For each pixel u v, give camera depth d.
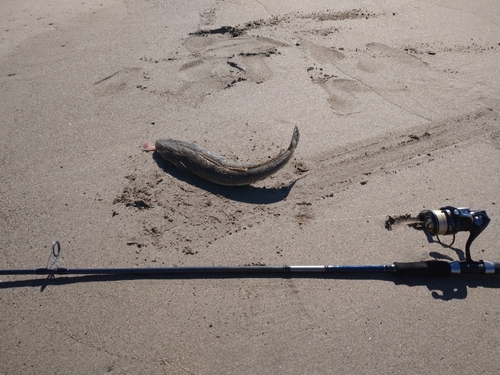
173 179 1.18
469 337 0.81
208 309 0.88
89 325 0.86
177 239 1.02
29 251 1.01
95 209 1.10
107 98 1.50
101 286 0.93
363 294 0.90
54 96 1.53
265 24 1.89
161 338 0.83
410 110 1.40
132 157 1.25
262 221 1.06
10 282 0.95
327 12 1.99
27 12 2.13
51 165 1.24
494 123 1.34
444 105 1.42
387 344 0.81
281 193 1.13
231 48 1.73
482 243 0.99
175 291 0.91
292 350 0.80
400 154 1.24
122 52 1.75
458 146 1.26
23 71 1.67
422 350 0.80
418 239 1.00
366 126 1.34
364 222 1.05
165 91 1.52
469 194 1.11
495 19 1.90
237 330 0.84
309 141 1.28
